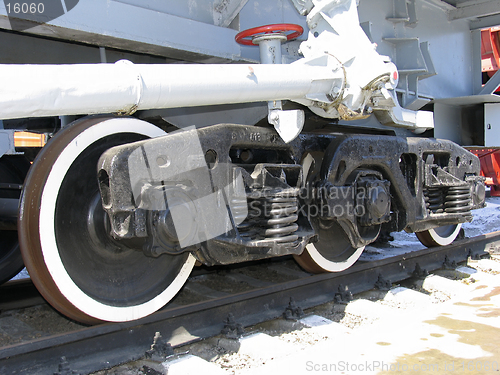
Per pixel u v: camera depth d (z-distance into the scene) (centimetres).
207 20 303
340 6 309
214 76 234
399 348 260
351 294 346
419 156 402
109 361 229
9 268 334
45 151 233
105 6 243
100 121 248
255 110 327
